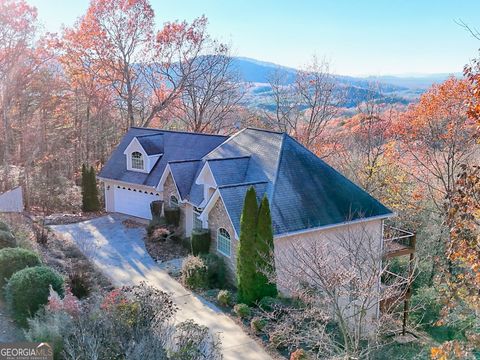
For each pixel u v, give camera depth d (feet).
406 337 59.82
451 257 32.45
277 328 44.62
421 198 87.81
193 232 64.95
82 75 135.64
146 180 88.48
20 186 94.84
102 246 73.56
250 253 51.98
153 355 31.63
